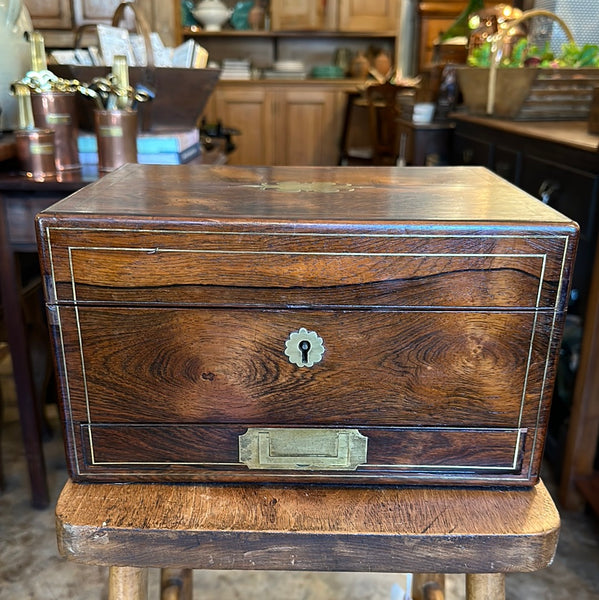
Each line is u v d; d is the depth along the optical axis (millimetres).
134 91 1327
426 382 692
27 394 1491
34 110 1296
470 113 2359
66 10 2842
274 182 862
